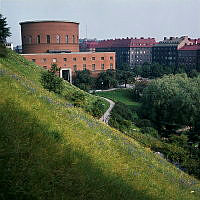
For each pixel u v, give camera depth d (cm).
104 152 1030
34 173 579
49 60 9625
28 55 9181
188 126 5684
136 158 1298
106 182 728
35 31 11069
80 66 10306
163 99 5453
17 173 550
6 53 3922
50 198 550
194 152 2912
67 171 664
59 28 11181
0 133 647
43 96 1475
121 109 5256
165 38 18250
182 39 16525
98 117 3033
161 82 5916
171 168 1730
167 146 2533
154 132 4109
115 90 10044
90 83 9825
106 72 10481
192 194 1248
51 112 1116
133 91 9244
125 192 738
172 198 959
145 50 18638
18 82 1502
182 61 16062
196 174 2164
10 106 833
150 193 866
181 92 5322
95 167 796
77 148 844
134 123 4775
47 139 749
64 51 11275
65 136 892
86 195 624
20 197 513
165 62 17325
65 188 606
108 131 1628
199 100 5094
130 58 18312
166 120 5475
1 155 576
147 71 13612
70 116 1327
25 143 664
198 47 15250
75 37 11831
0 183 514
